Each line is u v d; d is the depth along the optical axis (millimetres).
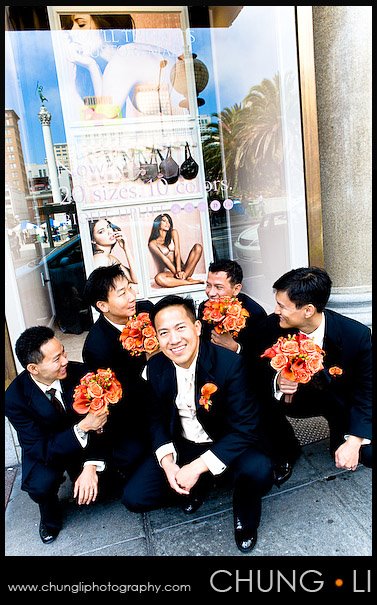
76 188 2488
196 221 2646
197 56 2414
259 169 2406
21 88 2307
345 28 1976
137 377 1722
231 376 1372
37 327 1460
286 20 2037
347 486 1605
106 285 1677
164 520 1537
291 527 1436
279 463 1651
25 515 1654
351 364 1521
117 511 1616
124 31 2322
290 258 2367
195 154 2559
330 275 2348
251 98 2324
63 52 2297
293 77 2105
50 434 1517
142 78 2422
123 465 1620
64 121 2396
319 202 2211
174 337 1315
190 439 1521
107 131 2451
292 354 1329
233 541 1406
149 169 2537
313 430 1986
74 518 1592
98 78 2379
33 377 1510
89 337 1797
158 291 2684
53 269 2549
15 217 2150
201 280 2723
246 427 1377
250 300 1919
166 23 2340
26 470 1474
